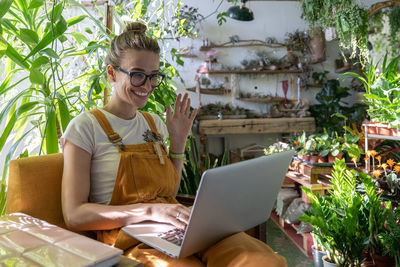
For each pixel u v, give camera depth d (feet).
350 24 9.18
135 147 4.12
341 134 16.24
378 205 6.04
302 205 9.25
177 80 17.65
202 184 2.60
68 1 5.53
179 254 2.83
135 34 4.04
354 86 17.83
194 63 17.75
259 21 18.06
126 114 4.31
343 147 8.26
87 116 4.00
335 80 17.67
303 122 17.07
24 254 2.32
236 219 3.29
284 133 18.07
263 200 3.60
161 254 3.19
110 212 3.45
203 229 2.91
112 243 3.63
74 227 3.56
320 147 8.55
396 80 7.29
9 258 2.25
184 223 3.23
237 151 17.93
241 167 2.94
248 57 18.07
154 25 8.91
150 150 4.22
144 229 3.38
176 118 4.79
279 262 2.97
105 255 2.30
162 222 3.58
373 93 7.51
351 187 6.40
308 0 9.70
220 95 18.07
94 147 3.91
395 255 5.60
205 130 16.55
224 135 17.80
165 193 4.21
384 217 6.00
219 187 2.76
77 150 3.77
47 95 5.56
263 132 16.92
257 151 17.99
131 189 3.89
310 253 8.05
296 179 8.92
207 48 17.51
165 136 4.84
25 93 5.31
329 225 6.16
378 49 16.22
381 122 7.34
